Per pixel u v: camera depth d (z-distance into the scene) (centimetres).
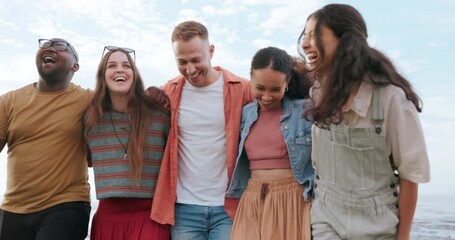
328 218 215
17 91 316
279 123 266
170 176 292
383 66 197
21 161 298
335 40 201
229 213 280
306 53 209
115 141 291
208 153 292
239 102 292
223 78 303
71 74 317
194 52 281
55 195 296
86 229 307
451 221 1247
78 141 305
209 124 294
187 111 298
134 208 288
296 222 246
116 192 281
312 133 227
